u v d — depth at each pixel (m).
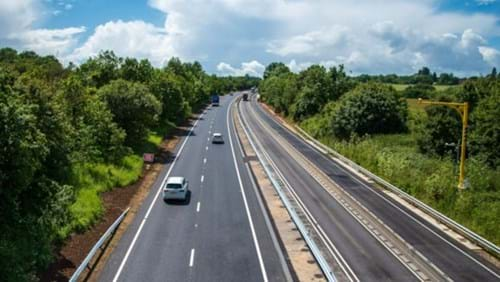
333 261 26.33
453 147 56.88
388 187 44.78
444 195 39.78
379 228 32.72
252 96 198.00
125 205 35.62
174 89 82.31
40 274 21.91
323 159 60.62
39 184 21.52
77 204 30.39
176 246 27.64
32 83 28.56
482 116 55.06
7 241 18.61
